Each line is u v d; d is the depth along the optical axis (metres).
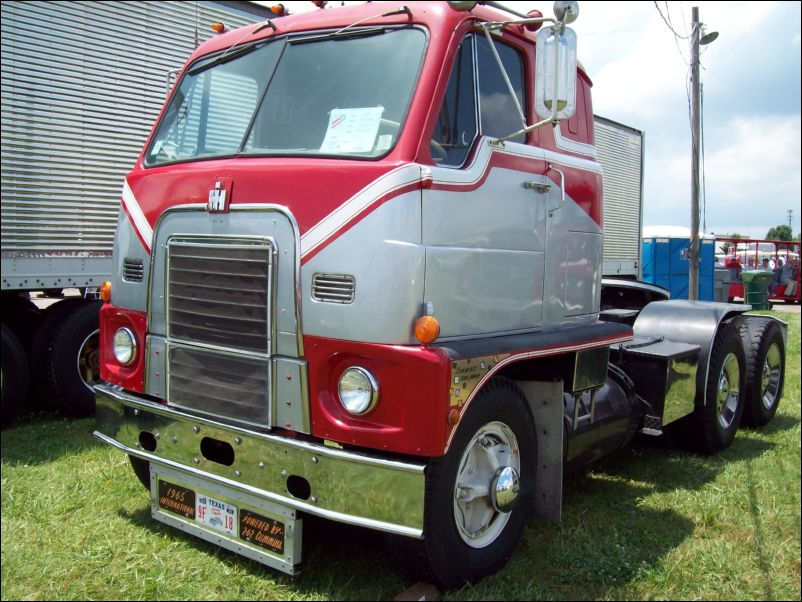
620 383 4.66
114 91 6.17
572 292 4.07
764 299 16.53
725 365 5.63
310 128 3.34
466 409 3.05
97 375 6.29
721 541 3.88
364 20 3.41
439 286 3.02
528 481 3.56
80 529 3.78
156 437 3.54
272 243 3.10
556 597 3.24
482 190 3.30
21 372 5.77
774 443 5.96
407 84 3.17
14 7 5.52
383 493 2.79
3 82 5.47
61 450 5.13
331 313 2.96
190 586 3.21
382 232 2.88
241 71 3.78
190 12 6.72
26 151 5.61
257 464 3.11
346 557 3.51
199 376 3.39
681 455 5.48
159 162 3.91
